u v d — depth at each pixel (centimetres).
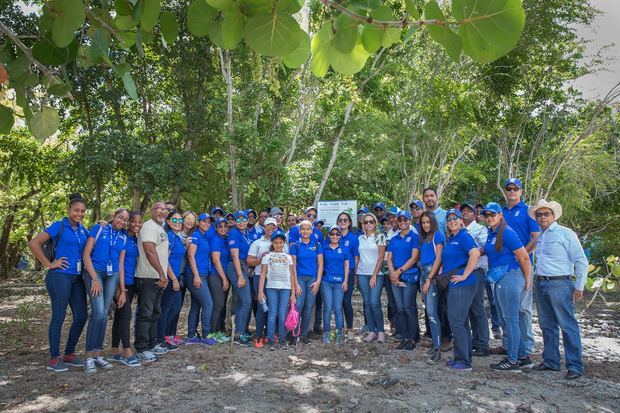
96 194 1688
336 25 134
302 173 1254
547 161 1480
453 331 543
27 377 503
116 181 1498
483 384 479
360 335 757
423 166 1362
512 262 532
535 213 548
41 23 152
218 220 713
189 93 1523
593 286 571
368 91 1359
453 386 472
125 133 1406
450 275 548
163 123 1556
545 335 539
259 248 710
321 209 909
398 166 1441
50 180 1878
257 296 700
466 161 1881
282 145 1132
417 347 658
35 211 2223
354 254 732
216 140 1491
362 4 132
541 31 1244
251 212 809
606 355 622
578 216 1781
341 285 698
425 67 1296
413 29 135
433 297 585
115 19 163
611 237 1753
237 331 694
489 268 551
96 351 541
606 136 1505
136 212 587
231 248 694
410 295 646
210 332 690
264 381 491
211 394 447
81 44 168
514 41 101
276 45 111
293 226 788
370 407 412
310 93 1226
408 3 113
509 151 1641
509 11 98
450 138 1317
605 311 1061
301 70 1136
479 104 1352
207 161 1633
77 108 1599
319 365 559
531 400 434
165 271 597
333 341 702
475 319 619
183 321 921
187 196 1830
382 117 1387
